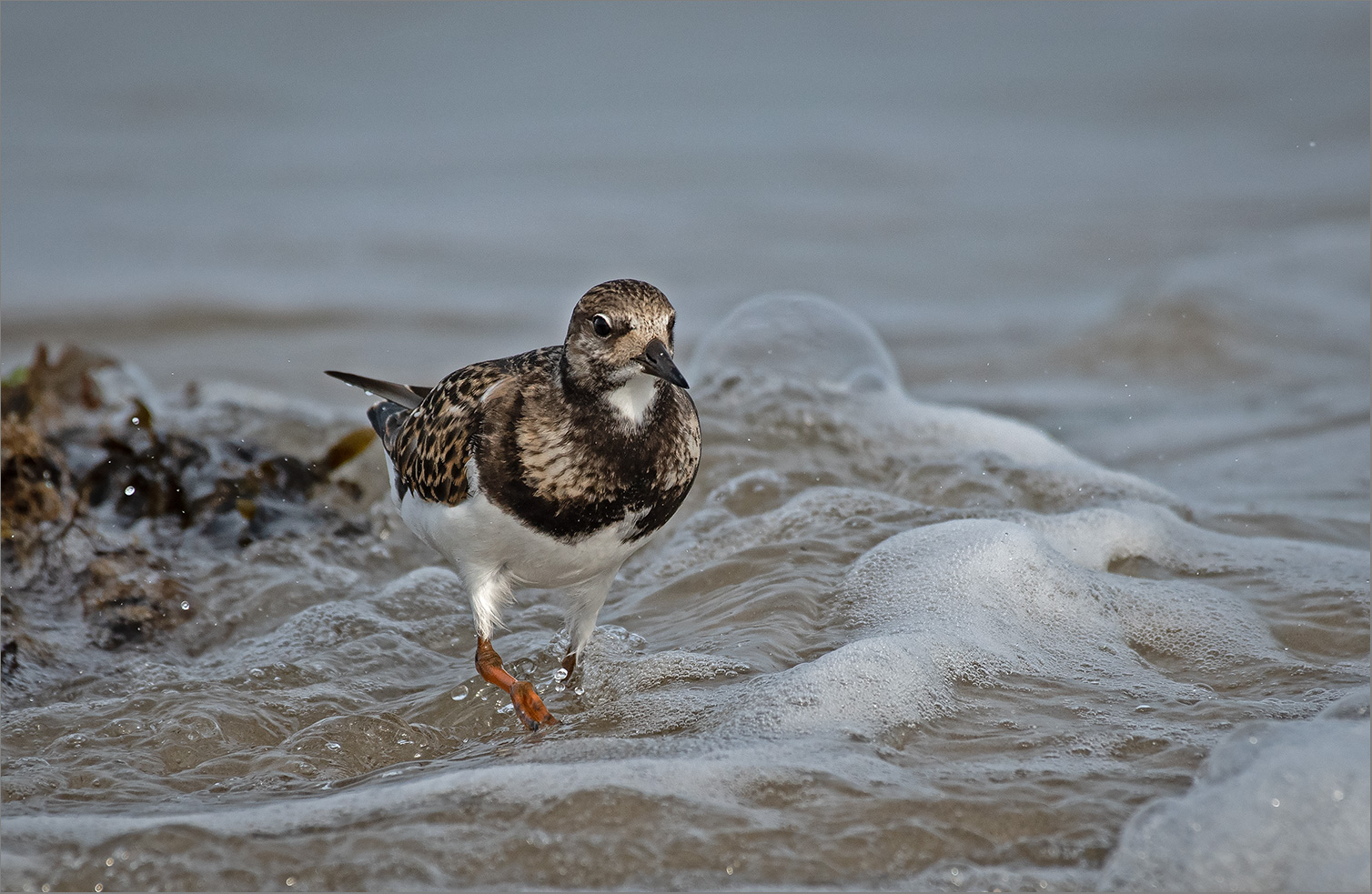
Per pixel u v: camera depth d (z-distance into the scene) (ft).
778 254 86.69
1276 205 98.17
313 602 32.76
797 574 31.24
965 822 20.45
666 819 20.39
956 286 79.10
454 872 19.22
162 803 22.59
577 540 25.02
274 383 58.54
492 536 25.08
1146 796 21.17
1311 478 42.29
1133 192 105.19
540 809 20.72
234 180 105.29
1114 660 27.09
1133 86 150.30
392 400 30.25
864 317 71.97
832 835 20.06
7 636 30.01
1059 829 20.25
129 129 120.67
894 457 41.45
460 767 23.66
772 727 23.91
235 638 31.24
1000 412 53.83
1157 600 29.45
